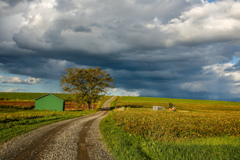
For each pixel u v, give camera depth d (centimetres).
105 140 1175
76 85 5862
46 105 4956
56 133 1366
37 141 1079
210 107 9331
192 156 777
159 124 1598
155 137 1208
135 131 1362
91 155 852
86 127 1777
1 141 1034
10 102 6150
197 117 2736
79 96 5734
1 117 2048
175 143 1038
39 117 2578
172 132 1406
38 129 1495
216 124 1956
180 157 755
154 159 775
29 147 943
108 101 10706
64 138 1202
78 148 972
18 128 1495
